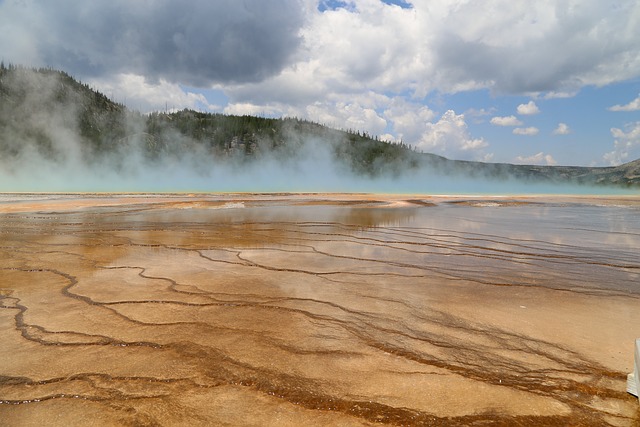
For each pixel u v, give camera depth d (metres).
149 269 6.89
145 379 3.18
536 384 3.15
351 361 3.52
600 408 2.84
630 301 5.26
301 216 15.78
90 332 4.11
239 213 16.88
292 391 3.02
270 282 6.07
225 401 2.89
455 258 7.95
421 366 3.44
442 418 2.70
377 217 15.59
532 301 5.25
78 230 11.63
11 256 7.95
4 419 2.68
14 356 3.57
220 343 3.86
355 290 5.69
